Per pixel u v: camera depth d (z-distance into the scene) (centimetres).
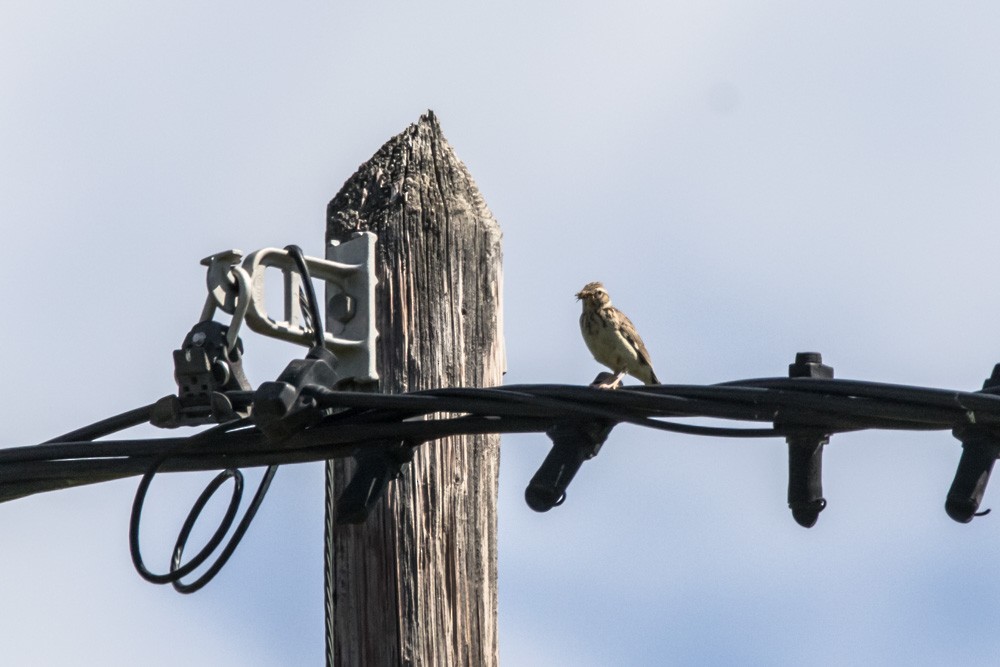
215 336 1178
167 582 1214
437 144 1359
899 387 1066
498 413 1141
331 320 1277
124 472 1245
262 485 1235
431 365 1284
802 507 1101
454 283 1307
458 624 1256
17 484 1266
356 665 1248
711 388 1100
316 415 1173
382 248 1298
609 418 1123
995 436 1058
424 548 1255
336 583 1269
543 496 1099
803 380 1087
